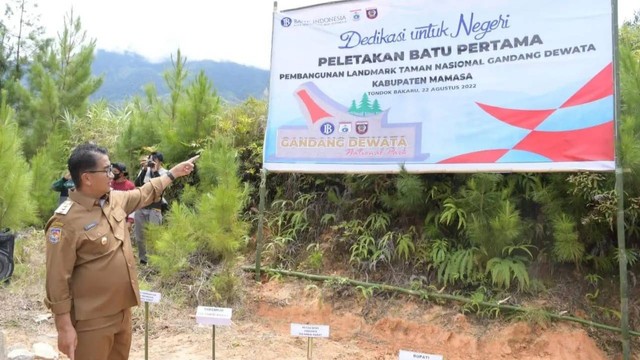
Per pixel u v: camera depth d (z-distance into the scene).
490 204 5.64
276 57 6.73
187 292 6.20
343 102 6.32
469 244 5.96
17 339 4.87
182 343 5.16
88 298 2.88
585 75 5.02
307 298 6.05
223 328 5.58
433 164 5.78
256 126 8.54
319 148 6.42
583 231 5.52
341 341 5.46
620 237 4.62
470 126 5.61
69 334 2.78
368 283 5.97
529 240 5.72
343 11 6.38
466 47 5.66
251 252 7.16
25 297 5.95
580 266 5.58
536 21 5.30
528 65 5.32
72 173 2.88
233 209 6.18
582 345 4.89
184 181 8.65
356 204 6.86
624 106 5.32
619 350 4.92
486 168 5.48
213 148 7.54
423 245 6.14
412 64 5.96
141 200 3.36
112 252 2.96
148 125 9.53
